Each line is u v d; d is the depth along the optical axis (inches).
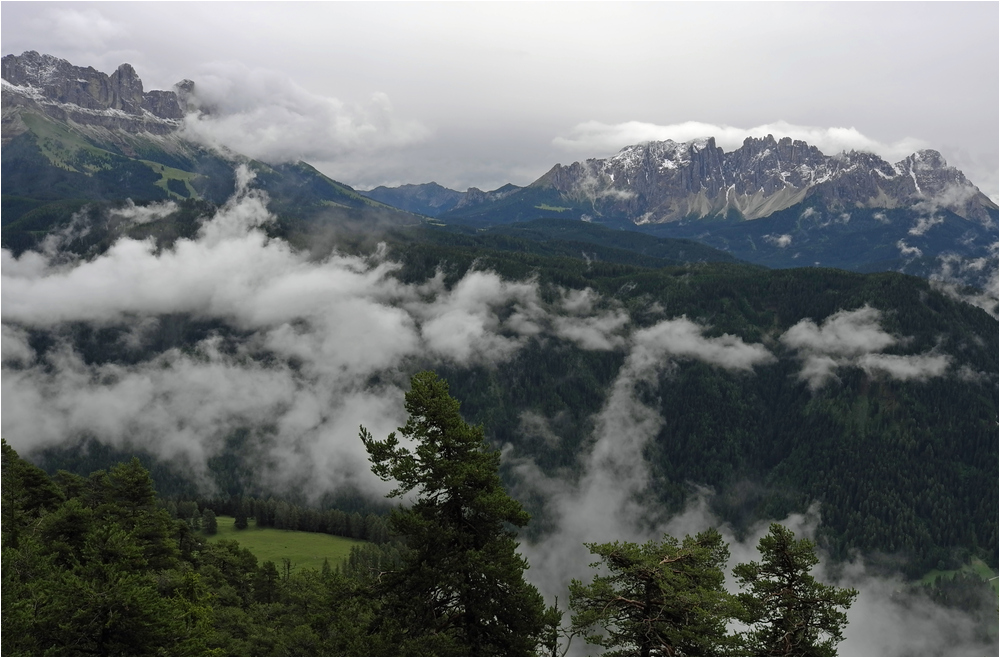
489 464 1250.0
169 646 1328.7
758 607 1380.4
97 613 1266.0
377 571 1333.7
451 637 1170.6
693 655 1149.1
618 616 1211.2
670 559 1263.5
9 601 1286.9
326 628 1278.3
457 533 1208.2
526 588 1215.6
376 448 1235.9
